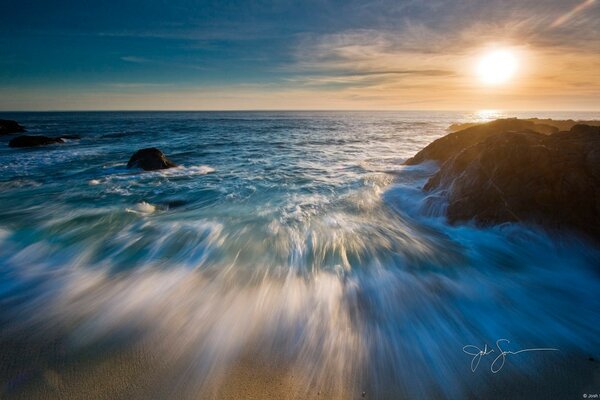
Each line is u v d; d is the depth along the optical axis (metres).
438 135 40.88
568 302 4.74
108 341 3.90
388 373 3.42
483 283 5.23
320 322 4.27
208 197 10.55
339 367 3.50
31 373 3.39
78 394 3.15
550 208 6.25
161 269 5.77
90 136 38.34
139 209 9.28
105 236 7.24
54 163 17.94
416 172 13.53
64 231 7.55
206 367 3.49
